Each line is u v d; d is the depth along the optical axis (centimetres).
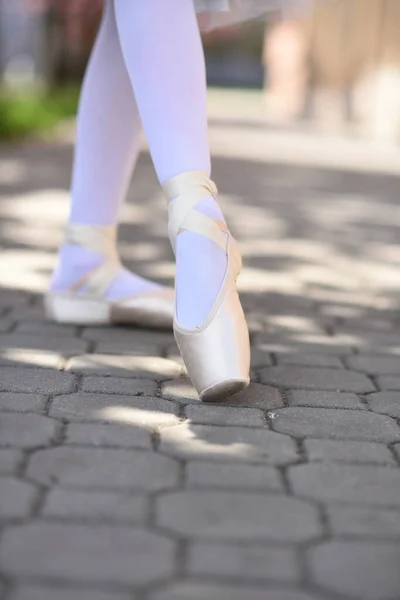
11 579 163
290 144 1375
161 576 167
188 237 262
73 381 271
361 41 1667
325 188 886
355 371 304
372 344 343
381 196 848
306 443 234
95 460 215
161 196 754
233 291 259
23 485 200
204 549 177
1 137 1213
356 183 941
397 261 529
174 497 198
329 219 687
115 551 174
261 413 254
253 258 512
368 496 205
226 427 241
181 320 255
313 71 1969
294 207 742
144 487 202
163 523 186
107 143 322
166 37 268
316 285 450
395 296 435
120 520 187
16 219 603
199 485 205
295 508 197
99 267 333
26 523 183
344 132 1641
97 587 162
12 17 1880
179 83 267
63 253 338
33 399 254
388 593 166
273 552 178
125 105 317
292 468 218
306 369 302
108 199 332
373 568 174
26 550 172
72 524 184
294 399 269
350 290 443
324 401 269
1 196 718
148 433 233
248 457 222
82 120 324
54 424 236
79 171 329
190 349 253
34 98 1590
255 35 3953
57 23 1997
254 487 206
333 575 171
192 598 160
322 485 210
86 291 334
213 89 3544
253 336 344
